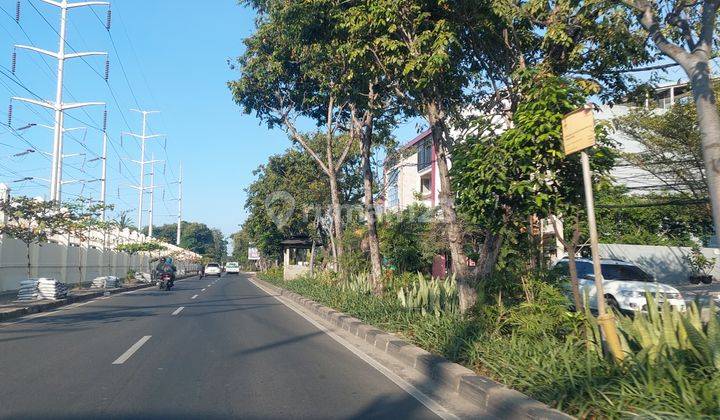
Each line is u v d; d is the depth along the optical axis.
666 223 32.66
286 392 7.46
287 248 36.38
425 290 13.15
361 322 13.30
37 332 12.77
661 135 20.70
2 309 16.53
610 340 6.39
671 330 6.72
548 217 8.78
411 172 37.09
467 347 8.47
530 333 8.07
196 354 10.05
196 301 22.52
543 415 5.64
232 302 22.00
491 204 8.21
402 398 7.26
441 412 6.65
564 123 6.68
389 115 18.66
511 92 9.93
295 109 20.61
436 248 20.84
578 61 10.12
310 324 14.75
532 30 10.34
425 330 10.15
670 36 8.85
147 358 9.61
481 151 8.23
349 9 10.95
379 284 16.36
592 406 5.62
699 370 5.67
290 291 25.25
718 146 6.11
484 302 9.41
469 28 10.31
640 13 7.34
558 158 7.73
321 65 14.77
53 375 8.27
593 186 8.02
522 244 9.77
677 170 20.88
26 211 19.91
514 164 7.88
